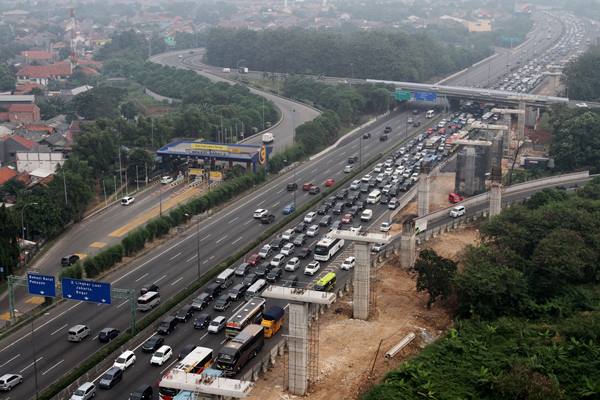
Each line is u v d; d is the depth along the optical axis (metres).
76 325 166.75
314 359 153.88
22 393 141.25
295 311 139.50
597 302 177.88
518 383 134.50
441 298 186.12
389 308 182.12
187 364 139.88
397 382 140.25
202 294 180.12
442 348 154.88
